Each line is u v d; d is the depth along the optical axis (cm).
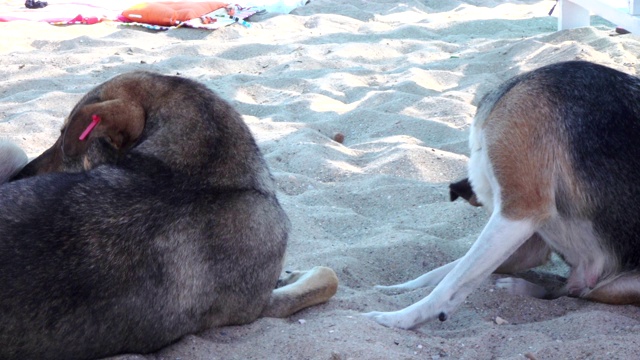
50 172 237
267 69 419
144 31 496
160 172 224
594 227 233
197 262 221
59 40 466
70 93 370
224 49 448
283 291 238
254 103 371
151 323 217
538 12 536
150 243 217
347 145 336
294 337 223
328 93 376
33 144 327
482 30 487
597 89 233
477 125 242
